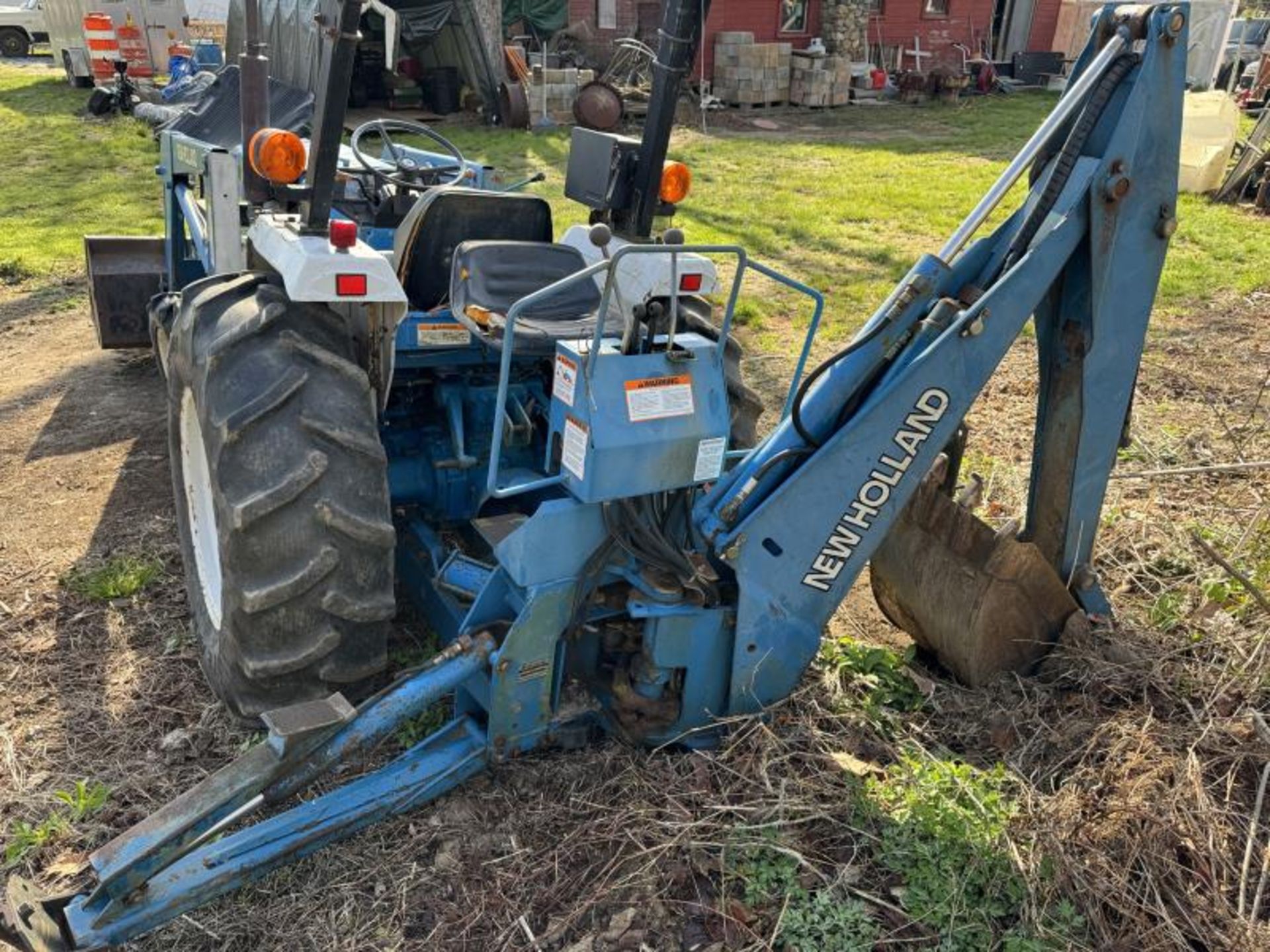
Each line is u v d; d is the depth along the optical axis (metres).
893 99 20.39
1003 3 23.78
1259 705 2.89
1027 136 16.06
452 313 3.04
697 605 2.61
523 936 2.30
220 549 2.63
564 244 3.57
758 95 18.47
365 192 4.21
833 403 2.64
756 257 8.66
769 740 2.74
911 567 3.11
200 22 21.36
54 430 5.22
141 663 3.31
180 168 5.15
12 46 23.67
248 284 2.87
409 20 14.84
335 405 2.59
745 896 2.38
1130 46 2.56
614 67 16.95
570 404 2.40
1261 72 18.39
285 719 2.22
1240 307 7.54
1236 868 2.38
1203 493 4.35
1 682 3.20
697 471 2.49
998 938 2.30
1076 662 3.01
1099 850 2.42
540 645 2.55
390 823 2.60
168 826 2.07
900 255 8.73
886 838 2.49
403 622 3.45
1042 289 2.61
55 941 2.04
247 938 2.33
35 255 8.32
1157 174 2.62
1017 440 5.03
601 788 2.67
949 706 2.99
